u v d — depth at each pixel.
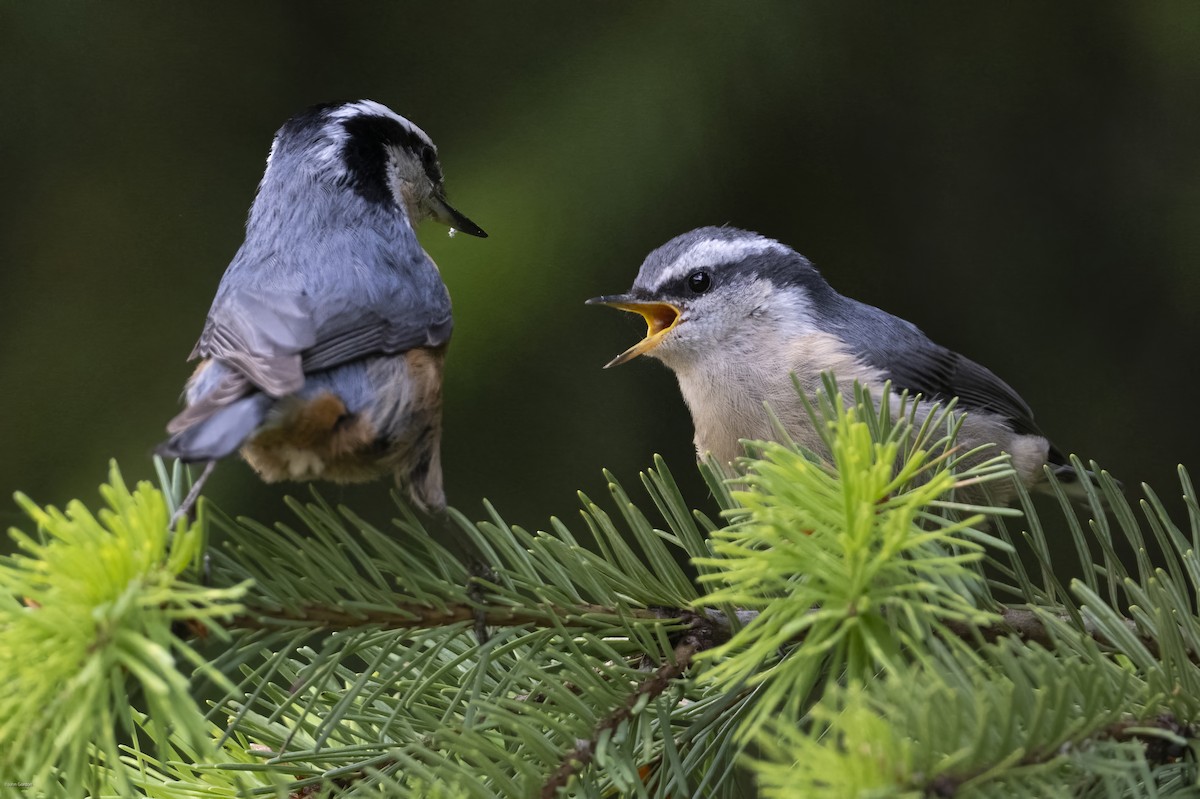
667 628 4.79
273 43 9.26
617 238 8.76
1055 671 3.70
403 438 6.12
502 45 9.05
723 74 8.89
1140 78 9.88
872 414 4.70
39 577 3.69
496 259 8.65
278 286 6.18
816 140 9.20
